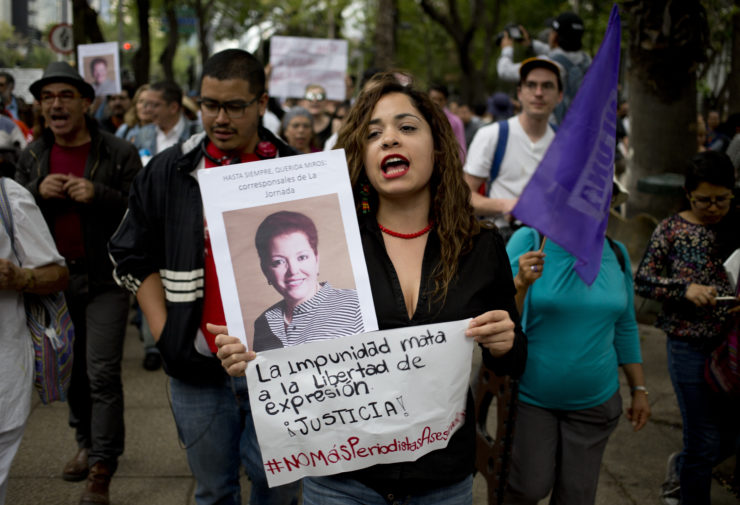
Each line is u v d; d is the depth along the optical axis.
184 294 2.86
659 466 4.55
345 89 10.27
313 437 2.11
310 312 2.14
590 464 3.18
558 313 3.09
